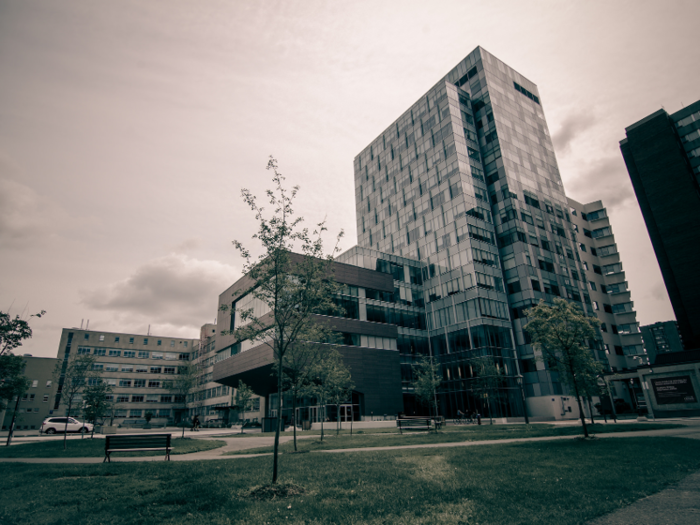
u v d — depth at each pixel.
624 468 10.37
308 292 12.23
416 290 63.66
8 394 22.59
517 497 7.74
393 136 80.12
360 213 85.75
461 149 65.62
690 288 56.16
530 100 76.94
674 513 6.44
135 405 97.62
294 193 12.52
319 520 6.63
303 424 41.06
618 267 80.88
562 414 50.53
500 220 63.22
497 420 48.47
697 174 62.50
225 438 28.92
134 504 7.87
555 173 73.38
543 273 61.03
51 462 14.60
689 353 35.59
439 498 7.77
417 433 27.42
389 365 52.41
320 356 27.59
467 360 54.69
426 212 68.25
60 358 91.62
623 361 75.44
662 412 34.94
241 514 7.05
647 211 63.06
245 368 51.38
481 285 56.97
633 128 66.00
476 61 72.62
